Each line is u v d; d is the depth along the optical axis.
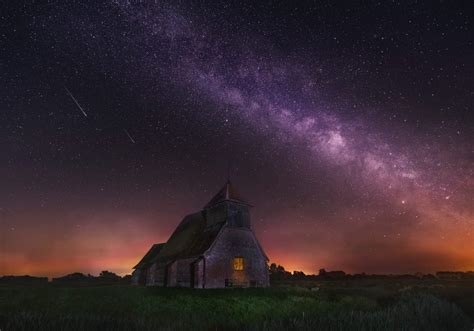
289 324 9.56
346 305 18.56
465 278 73.44
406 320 10.75
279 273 75.00
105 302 19.97
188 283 30.47
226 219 32.25
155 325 9.98
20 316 9.48
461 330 11.49
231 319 13.20
